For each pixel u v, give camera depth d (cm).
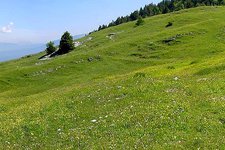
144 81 3919
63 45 14038
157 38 12269
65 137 2502
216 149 2014
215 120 2481
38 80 9606
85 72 9812
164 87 3494
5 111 4025
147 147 2073
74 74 9744
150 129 2367
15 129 2872
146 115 2641
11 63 15225
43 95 5241
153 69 6775
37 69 10256
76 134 2509
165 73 5631
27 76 9906
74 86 5841
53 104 3547
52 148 2328
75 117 2994
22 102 4747
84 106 3322
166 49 11169
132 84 3850
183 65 6875
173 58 10069
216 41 11175
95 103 3366
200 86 3453
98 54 11312
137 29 16112
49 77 9731
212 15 15638
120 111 2897
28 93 8206
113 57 10931
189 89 3369
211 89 3347
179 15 16525
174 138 2191
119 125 2545
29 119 3117
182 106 2797
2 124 3103
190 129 2331
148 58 10575
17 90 8550
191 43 11269
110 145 2166
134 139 2223
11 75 9962
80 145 2272
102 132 2459
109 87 3991
